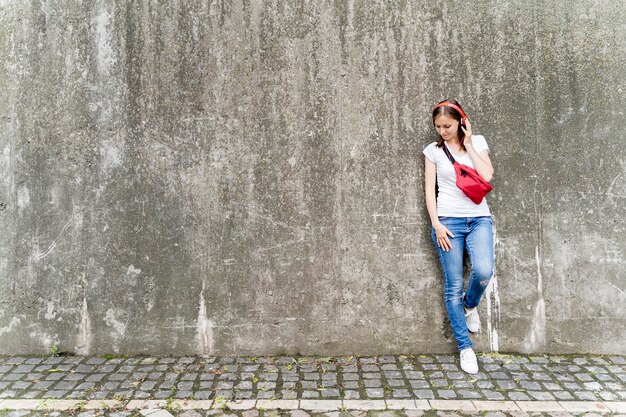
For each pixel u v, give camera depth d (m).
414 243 3.76
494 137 3.71
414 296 3.78
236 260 3.79
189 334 3.82
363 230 3.76
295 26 3.71
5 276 3.86
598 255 3.75
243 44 3.72
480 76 3.70
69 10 3.78
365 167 3.74
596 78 3.71
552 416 2.93
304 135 3.73
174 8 3.73
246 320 3.81
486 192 3.42
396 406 3.04
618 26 3.70
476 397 3.15
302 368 3.59
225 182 3.77
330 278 3.78
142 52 3.75
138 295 3.82
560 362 3.63
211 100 3.75
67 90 3.80
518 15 3.69
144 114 3.77
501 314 3.78
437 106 3.41
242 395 3.20
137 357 3.81
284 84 3.72
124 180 3.79
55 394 3.24
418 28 3.70
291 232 3.77
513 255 3.76
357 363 3.66
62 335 3.84
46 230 3.83
